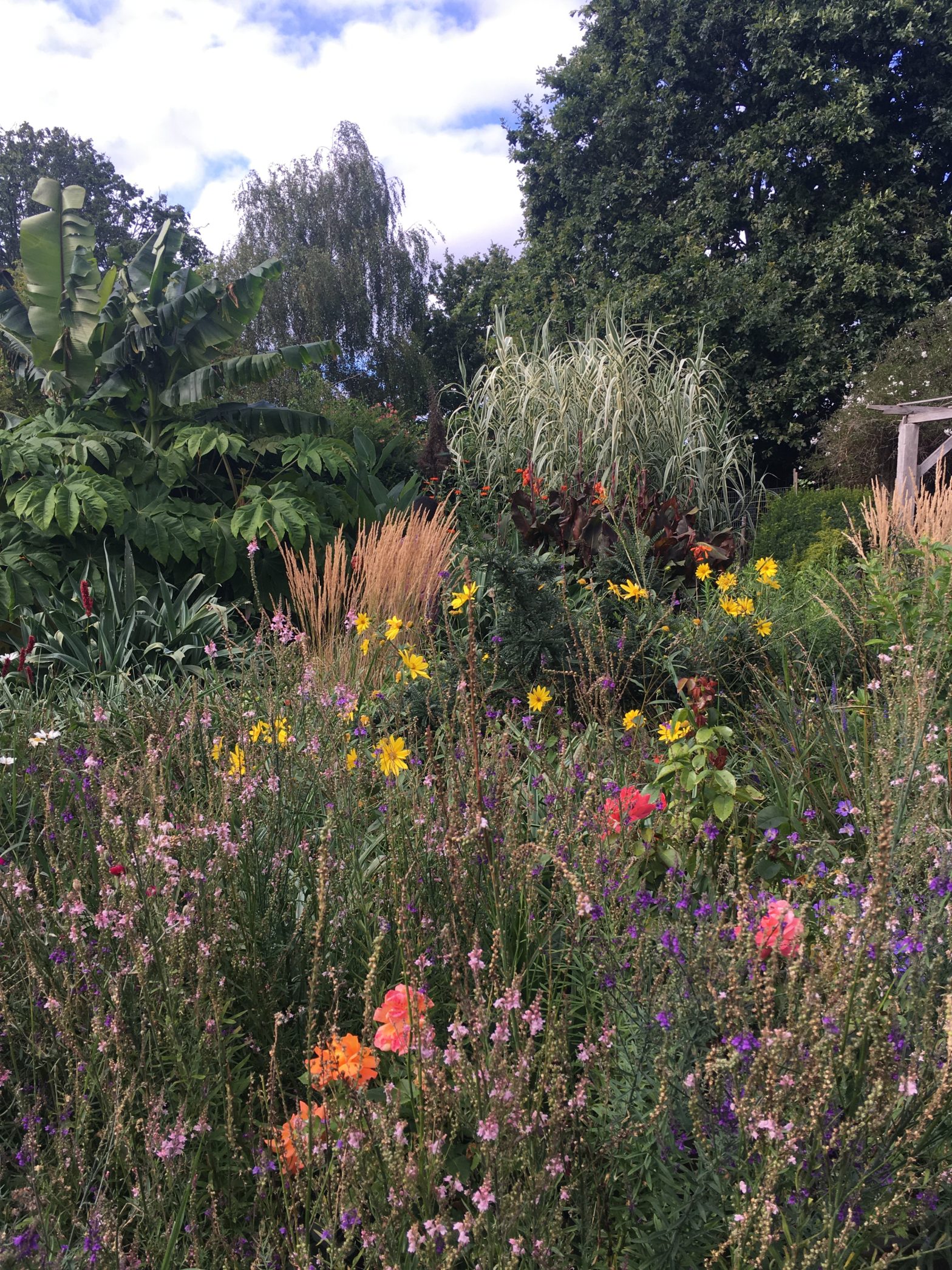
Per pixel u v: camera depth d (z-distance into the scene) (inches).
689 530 211.9
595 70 666.8
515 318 685.3
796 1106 49.2
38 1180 49.9
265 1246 50.8
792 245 561.6
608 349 348.5
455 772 94.1
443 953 64.9
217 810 82.2
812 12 555.2
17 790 109.7
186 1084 58.3
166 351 306.8
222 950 70.9
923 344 479.2
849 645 161.5
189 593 229.3
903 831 82.4
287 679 120.3
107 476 235.8
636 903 72.4
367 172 901.8
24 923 68.3
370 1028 61.1
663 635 160.2
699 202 587.5
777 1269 49.5
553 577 182.9
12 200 1028.5
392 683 150.7
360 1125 49.8
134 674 182.4
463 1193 51.8
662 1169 52.7
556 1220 48.0
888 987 57.1
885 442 451.2
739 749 129.4
